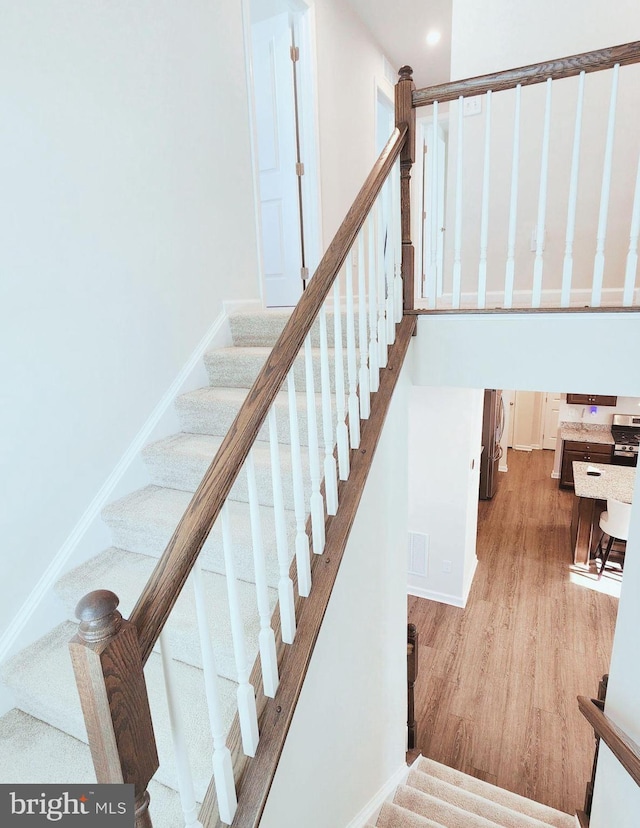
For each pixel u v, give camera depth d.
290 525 1.60
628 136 2.41
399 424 1.99
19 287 1.54
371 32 4.01
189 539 0.82
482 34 2.60
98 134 1.78
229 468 0.91
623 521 4.06
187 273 2.28
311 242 3.47
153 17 2.00
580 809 2.47
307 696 1.31
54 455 1.68
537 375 1.89
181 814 1.11
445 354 2.04
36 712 1.43
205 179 2.36
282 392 2.15
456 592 4.14
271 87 3.30
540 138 2.57
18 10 1.48
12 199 1.50
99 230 1.81
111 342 1.89
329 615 1.44
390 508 1.95
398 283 1.97
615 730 1.61
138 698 0.71
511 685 3.30
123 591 1.61
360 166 4.04
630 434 6.06
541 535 5.36
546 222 2.65
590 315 1.75
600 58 1.54
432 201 1.92
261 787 1.03
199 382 2.36
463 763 2.78
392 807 2.03
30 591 1.62
